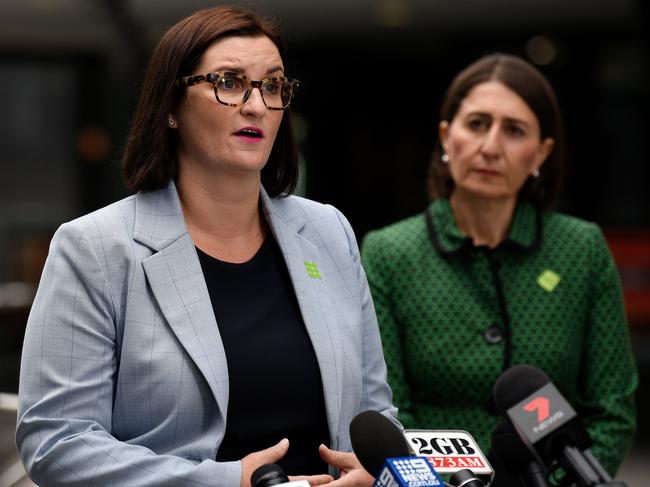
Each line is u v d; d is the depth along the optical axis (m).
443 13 26.69
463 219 7.78
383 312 7.71
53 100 30.61
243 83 5.35
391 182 29.75
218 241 5.63
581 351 7.77
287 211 5.94
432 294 7.65
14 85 30.61
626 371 7.74
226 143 5.35
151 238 5.39
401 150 29.70
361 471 5.23
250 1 6.06
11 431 14.22
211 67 5.36
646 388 22.64
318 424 5.52
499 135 7.53
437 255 7.75
